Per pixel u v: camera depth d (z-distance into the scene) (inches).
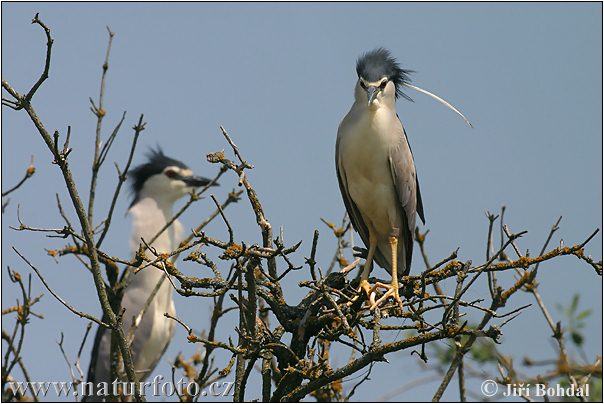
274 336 393.4
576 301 413.1
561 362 399.5
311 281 354.9
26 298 406.3
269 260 401.1
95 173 470.3
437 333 343.6
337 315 354.6
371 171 465.7
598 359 408.2
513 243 386.9
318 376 358.9
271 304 395.5
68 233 380.5
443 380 400.8
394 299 400.8
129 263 372.8
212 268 379.2
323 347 389.1
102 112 480.4
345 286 401.4
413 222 476.7
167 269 376.5
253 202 396.2
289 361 389.1
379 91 464.4
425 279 377.1
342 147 470.9
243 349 354.9
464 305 350.3
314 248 351.3
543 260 374.0
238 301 359.9
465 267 378.9
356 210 484.1
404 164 470.3
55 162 370.0
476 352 422.0
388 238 480.1
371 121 462.0
